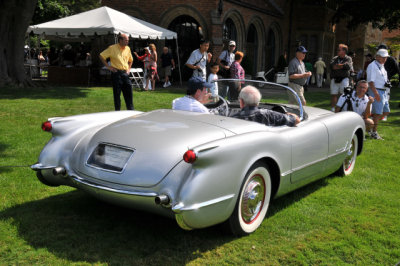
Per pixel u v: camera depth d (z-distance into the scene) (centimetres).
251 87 393
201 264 282
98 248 297
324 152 416
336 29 3031
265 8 2370
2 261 274
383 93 742
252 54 2366
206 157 271
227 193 290
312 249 312
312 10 2683
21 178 445
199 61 980
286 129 374
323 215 379
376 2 2245
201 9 1914
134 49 1983
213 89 430
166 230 332
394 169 550
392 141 734
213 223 291
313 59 2744
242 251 303
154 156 293
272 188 357
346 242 324
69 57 1883
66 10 2748
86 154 321
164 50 1639
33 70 1998
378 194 446
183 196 269
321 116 457
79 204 382
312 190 455
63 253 287
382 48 734
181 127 329
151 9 1952
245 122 359
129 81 823
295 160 365
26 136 636
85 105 981
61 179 343
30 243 300
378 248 317
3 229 320
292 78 734
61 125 358
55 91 1236
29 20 1367
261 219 340
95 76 1772
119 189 290
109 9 1516
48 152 347
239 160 296
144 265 276
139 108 963
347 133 462
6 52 1344
